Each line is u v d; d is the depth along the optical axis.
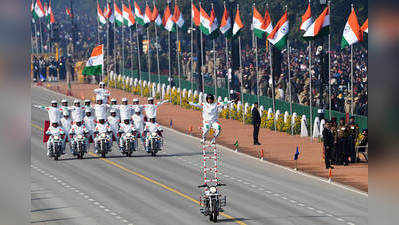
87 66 112.12
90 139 100.69
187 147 108.81
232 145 110.19
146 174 84.50
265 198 68.62
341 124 90.44
